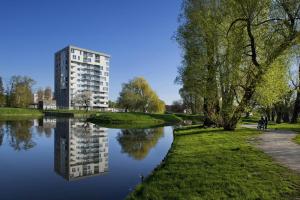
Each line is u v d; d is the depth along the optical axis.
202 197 10.85
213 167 15.16
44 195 14.88
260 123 40.59
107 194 15.02
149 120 80.25
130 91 130.25
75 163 23.12
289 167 14.56
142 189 12.85
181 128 47.31
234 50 31.52
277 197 10.36
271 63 29.70
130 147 32.19
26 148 30.67
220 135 30.88
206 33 35.72
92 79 179.25
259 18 30.98
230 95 34.94
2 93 136.38
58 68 177.38
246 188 11.39
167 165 16.59
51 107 162.25
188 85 37.94
